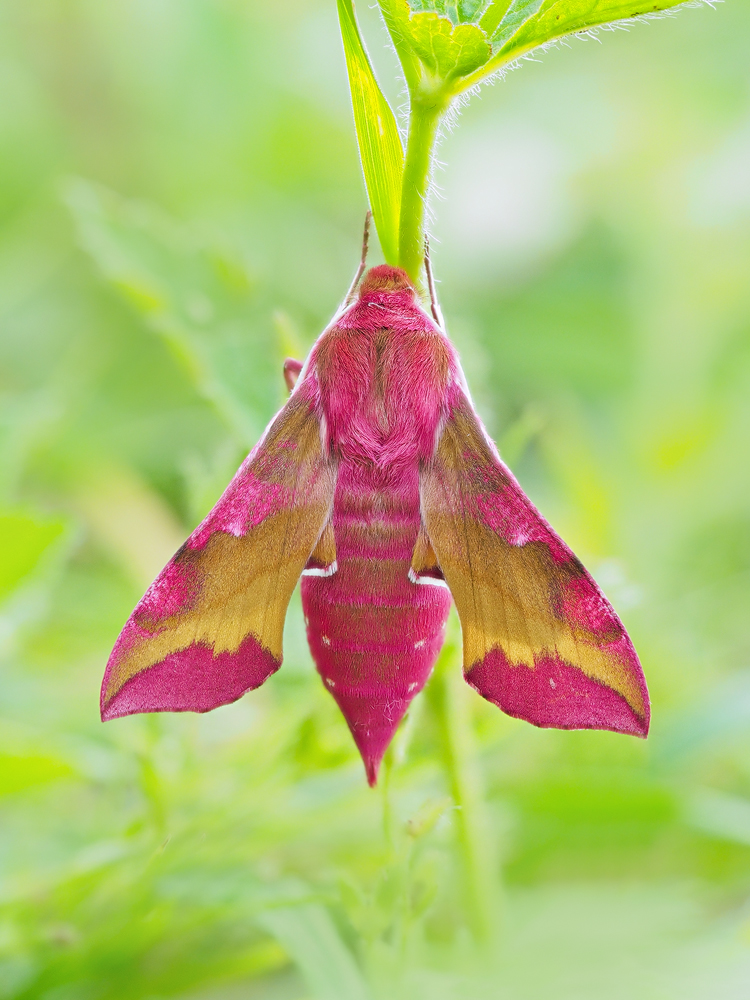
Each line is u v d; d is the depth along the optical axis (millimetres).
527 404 333
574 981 187
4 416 236
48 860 221
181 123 397
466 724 209
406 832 200
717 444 285
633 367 329
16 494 285
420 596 198
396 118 197
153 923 212
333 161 400
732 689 231
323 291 361
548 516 251
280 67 409
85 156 384
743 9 350
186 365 225
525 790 225
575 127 366
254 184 392
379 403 200
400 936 199
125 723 221
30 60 389
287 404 202
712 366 309
